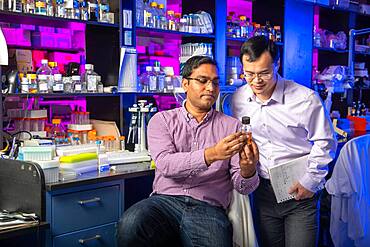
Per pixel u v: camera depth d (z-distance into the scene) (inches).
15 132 104.5
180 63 136.6
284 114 89.0
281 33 154.3
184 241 83.1
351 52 179.2
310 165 87.8
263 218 95.2
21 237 88.1
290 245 91.9
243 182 84.1
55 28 116.8
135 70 117.0
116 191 96.2
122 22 114.2
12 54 107.1
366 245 113.9
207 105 85.4
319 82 173.9
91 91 109.3
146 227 80.0
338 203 112.2
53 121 109.8
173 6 144.7
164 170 81.8
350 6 176.9
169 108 137.3
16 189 86.0
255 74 84.5
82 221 90.4
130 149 114.2
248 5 163.8
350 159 109.7
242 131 80.5
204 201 85.3
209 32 133.8
